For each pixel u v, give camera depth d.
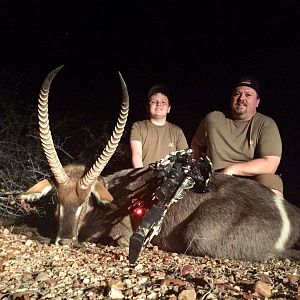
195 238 1.83
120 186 2.05
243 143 2.14
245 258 1.81
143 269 1.48
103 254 1.70
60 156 2.92
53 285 1.30
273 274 1.48
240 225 1.82
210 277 1.39
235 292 1.26
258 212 1.84
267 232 1.81
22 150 2.59
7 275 1.40
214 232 1.83
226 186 1.91
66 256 1.63
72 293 1.24
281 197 1.94
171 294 1.23
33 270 1.46
